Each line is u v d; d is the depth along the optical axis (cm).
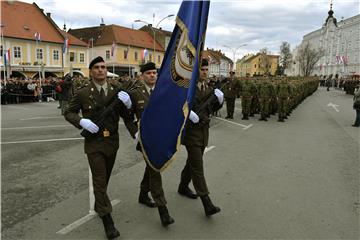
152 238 361
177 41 364
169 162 362
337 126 1216
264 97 1332
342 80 5391
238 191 503
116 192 496
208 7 338
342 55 7450
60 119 1350
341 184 541
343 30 7419
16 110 1733
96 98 375
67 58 4725
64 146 808
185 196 482
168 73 368
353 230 382
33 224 389
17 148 784
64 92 1498
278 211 432
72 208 434
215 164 652
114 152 379
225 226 389
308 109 1900
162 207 388
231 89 1377
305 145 850
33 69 4162
